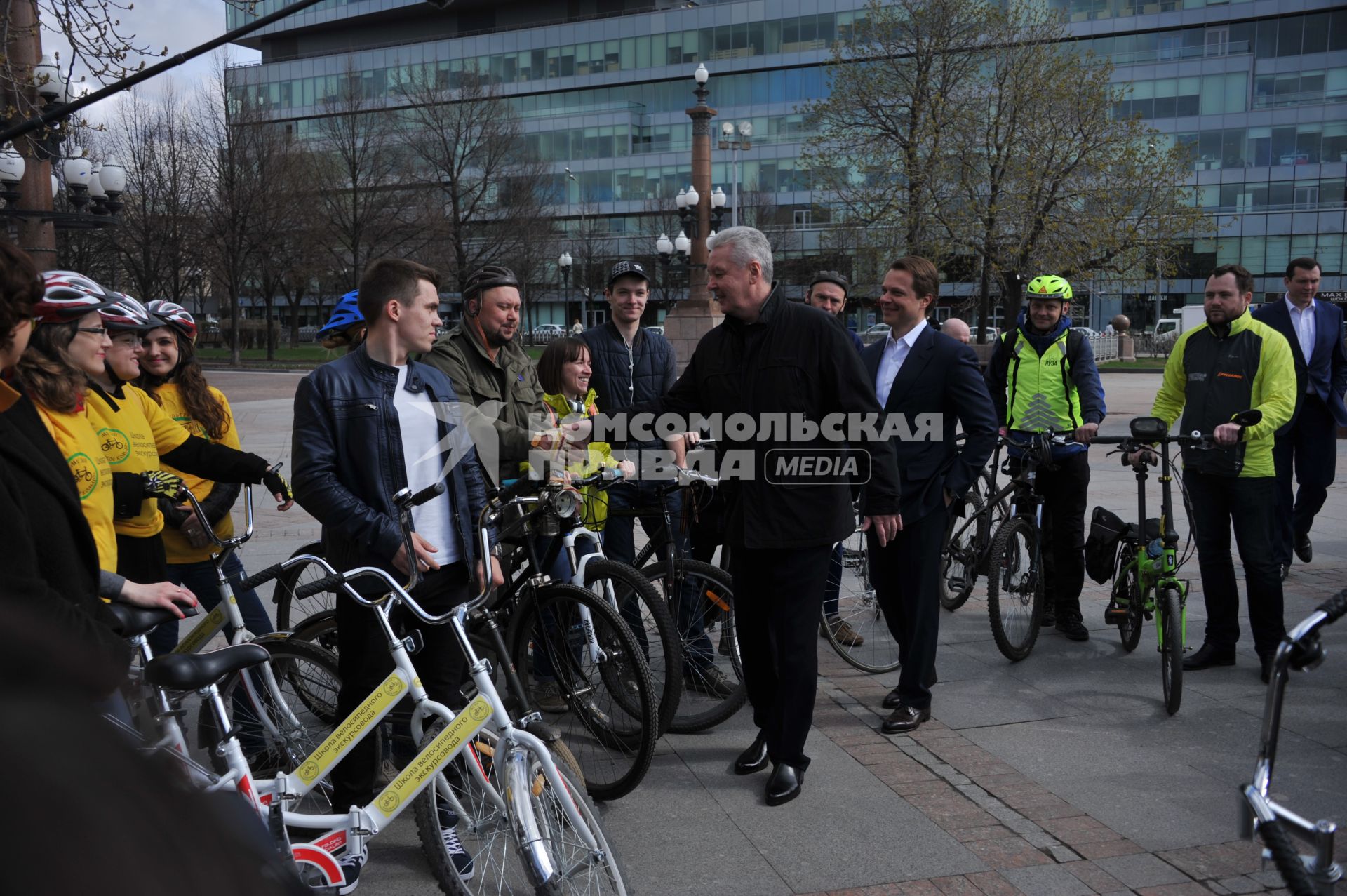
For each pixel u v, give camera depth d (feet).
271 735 11.18
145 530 11.35
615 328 16.84
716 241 11.99
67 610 6.31
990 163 88.43
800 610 11.85
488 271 13.82
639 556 15.33
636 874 10.14
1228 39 172.45
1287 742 13.03
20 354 7.35
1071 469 17.70
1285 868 5.19
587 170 226.58
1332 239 166.20
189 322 13.62
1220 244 173.17
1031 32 87.92
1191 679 15.67
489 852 9.48
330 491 10.11
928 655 13.98
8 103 32.32
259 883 1.51
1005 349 18.42
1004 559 16.58
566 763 8.82
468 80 135.74
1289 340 21.24
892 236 89.97
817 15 204.85
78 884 1.24
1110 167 87.97
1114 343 127.65
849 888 9.77
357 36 256.93
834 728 14.14
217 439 13.75
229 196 122.01
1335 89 165.99
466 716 9.09
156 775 1.51
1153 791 11.78
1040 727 13.88
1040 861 10.23
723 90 214.90
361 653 10.56
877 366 14.87
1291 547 20.86
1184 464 16.43
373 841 11.01
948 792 11.91
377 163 131.64
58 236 105.29
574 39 225.15
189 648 11.37
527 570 12.80
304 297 204.54
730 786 12.30
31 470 7.29
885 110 90.33
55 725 1.42
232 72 126.82
